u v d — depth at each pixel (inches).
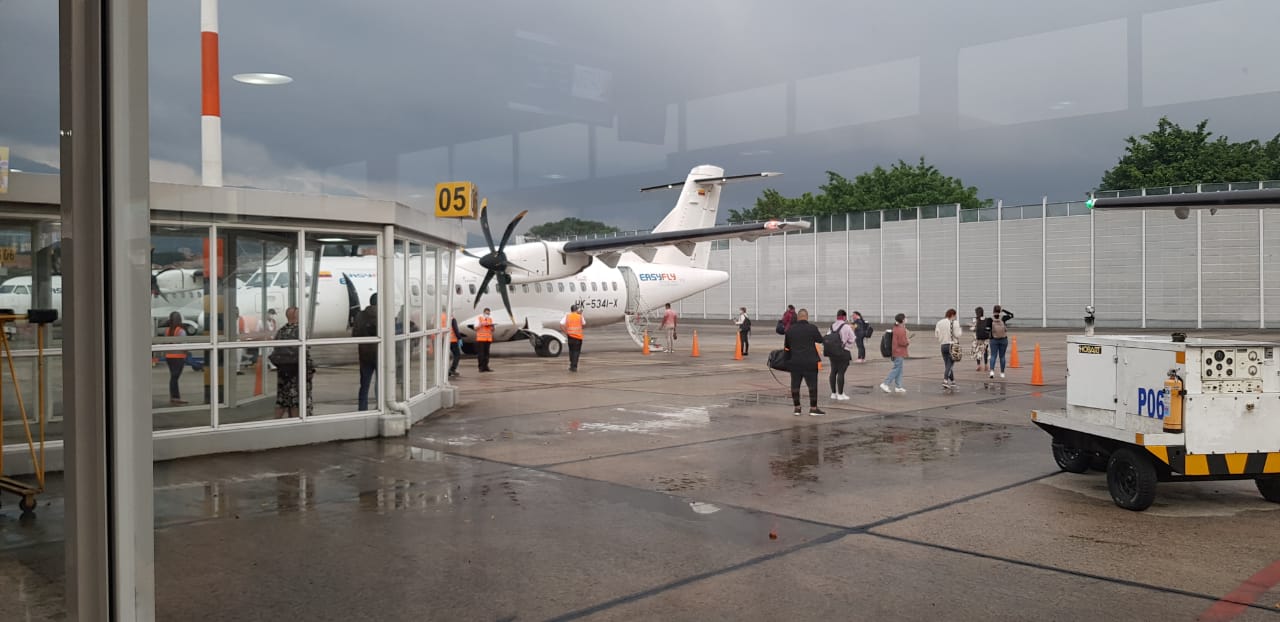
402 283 374.0
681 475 289.1
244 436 318.7
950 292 749.9
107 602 77.4
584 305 932.0
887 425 409.7
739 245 1118.4
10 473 168.4
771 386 590.2
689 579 178.1
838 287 800.3
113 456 77.2
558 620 153.9
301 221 328.8
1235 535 213.9
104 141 76.3
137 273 77.9
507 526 220.8
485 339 691.4
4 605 105.2
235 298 315.3
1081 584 174.9
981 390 575.2
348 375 353.7
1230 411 234.5
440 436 365.1
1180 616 155.8
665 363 795.4
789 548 201.6
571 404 483.5
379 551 194.4
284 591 166.2
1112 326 669.3
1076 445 276.1
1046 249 757.9
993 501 252.8
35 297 167.8
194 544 196.4
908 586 173.6
